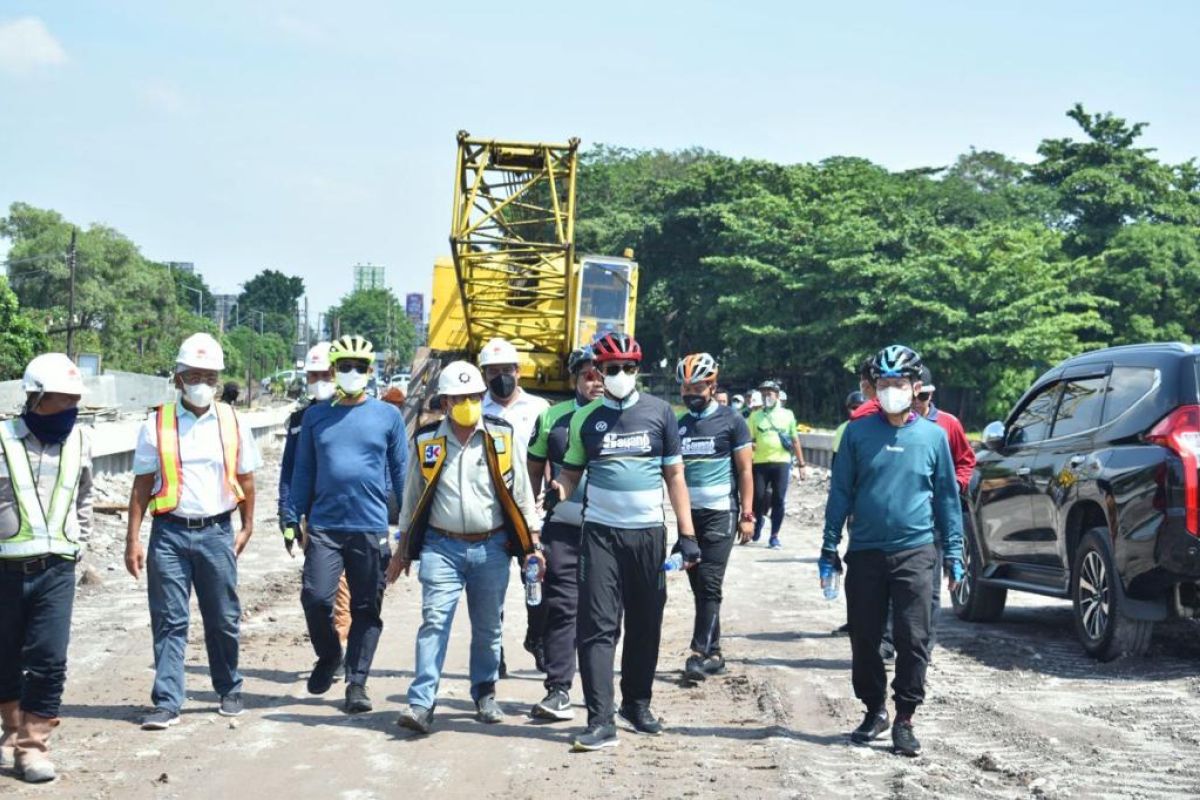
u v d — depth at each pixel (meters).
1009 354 61.78
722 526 9.22
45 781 6.41
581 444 7.36
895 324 64.81
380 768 6.73
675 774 6.63
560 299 23.72
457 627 11.39
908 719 7.14
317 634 8.24
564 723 7.85
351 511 8.13
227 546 7.81
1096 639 9.71
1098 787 6.35
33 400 6.65
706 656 9.27
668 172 94.62
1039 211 81.25
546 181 24.59
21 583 6.51
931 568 7.20
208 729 7.57
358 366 8.12
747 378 73.69
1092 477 9.73
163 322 90.50
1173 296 72.25
